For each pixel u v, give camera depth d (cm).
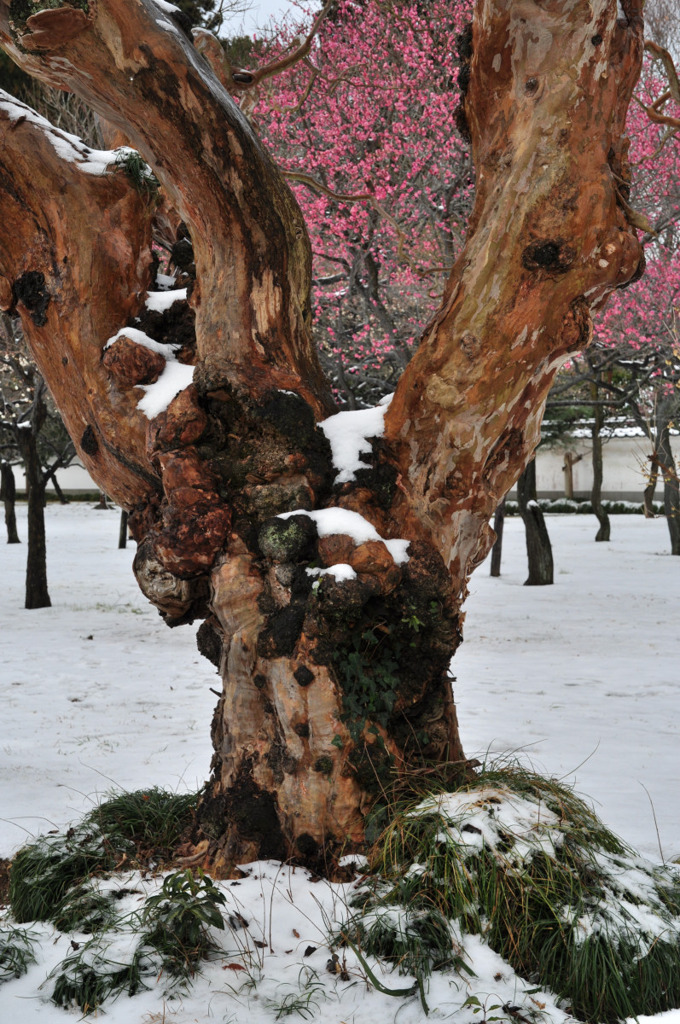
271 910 373
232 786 426
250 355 429
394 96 1486
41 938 373
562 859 368
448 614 441
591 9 360
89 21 373
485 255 388
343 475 433
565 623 1429
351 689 412
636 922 349
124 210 462
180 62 388
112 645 1293
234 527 428
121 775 648
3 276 465
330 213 1600
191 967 342
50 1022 318
